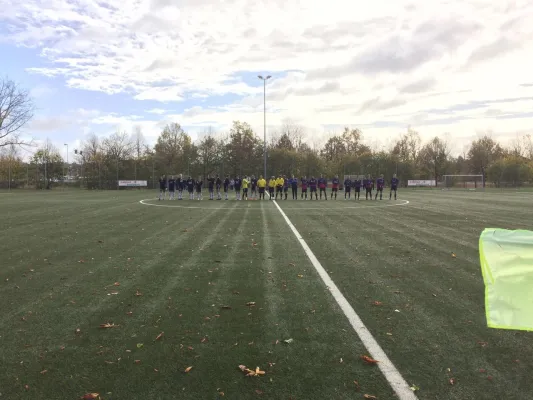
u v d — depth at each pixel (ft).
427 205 74.43
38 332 14.29
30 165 188.44
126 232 39.34
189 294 18.70
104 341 13.44
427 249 29.73
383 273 22.50
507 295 8.47
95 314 16.10
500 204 75.97
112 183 179.42
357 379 10.85
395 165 192.75
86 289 19.67
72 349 12.85
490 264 8.75
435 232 38.58
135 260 26.32
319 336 13.74
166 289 19.56
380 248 30.17
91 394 10.13
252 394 10.14
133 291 19.26
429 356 12.22
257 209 66.54
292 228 41.91
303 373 11.19
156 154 218.38
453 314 15.92
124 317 15.72
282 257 26.99
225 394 10.15
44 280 21.42
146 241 33.88
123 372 11.31
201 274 22.47
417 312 16.14
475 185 179.83
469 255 27.53
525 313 8.27
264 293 18.78
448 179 187.52
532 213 57.67
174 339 13.55
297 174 198.59
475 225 43.98
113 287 19.98
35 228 42.50
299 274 22.31
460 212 59.77
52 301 17.83
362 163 197.88
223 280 21.12
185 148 211.20
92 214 57.93
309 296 18.26
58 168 194.08
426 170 228.84
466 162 280.10
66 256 27.76
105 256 27.71
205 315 15.85
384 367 11.51
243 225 44.65
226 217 53.47
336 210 64.18
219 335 13.85
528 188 171.63
